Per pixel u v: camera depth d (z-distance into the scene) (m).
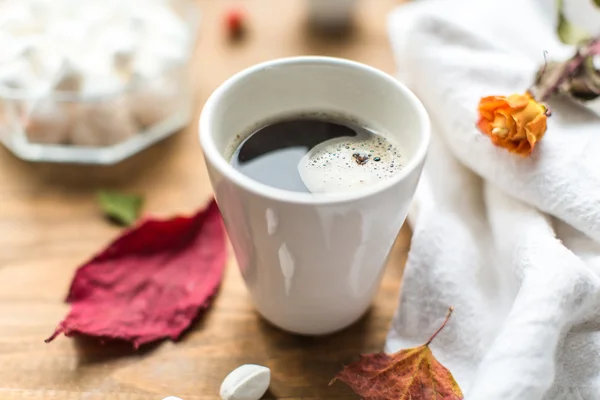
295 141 0.34
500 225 0.35
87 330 0.34
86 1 0.45
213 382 0.33
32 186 0.41
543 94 0.36
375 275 0.33
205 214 0.39
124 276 0.37
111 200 0.40
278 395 0.33
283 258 0.31
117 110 0.41
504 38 0.42
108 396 0.33
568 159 0.33
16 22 0.43
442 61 0.38
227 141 0.33
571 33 0.38
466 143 0.36
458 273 0.34
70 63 0.40
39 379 0.33
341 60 0.34
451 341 0.33
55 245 0.38
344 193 0.29
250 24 0.52
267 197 0.28
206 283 0.37
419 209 0.37
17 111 0.41
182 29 0.45
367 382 0.32
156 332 0.35
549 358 0.30
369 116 0.35
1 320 0.35
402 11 0.46
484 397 0.29
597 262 0.33
